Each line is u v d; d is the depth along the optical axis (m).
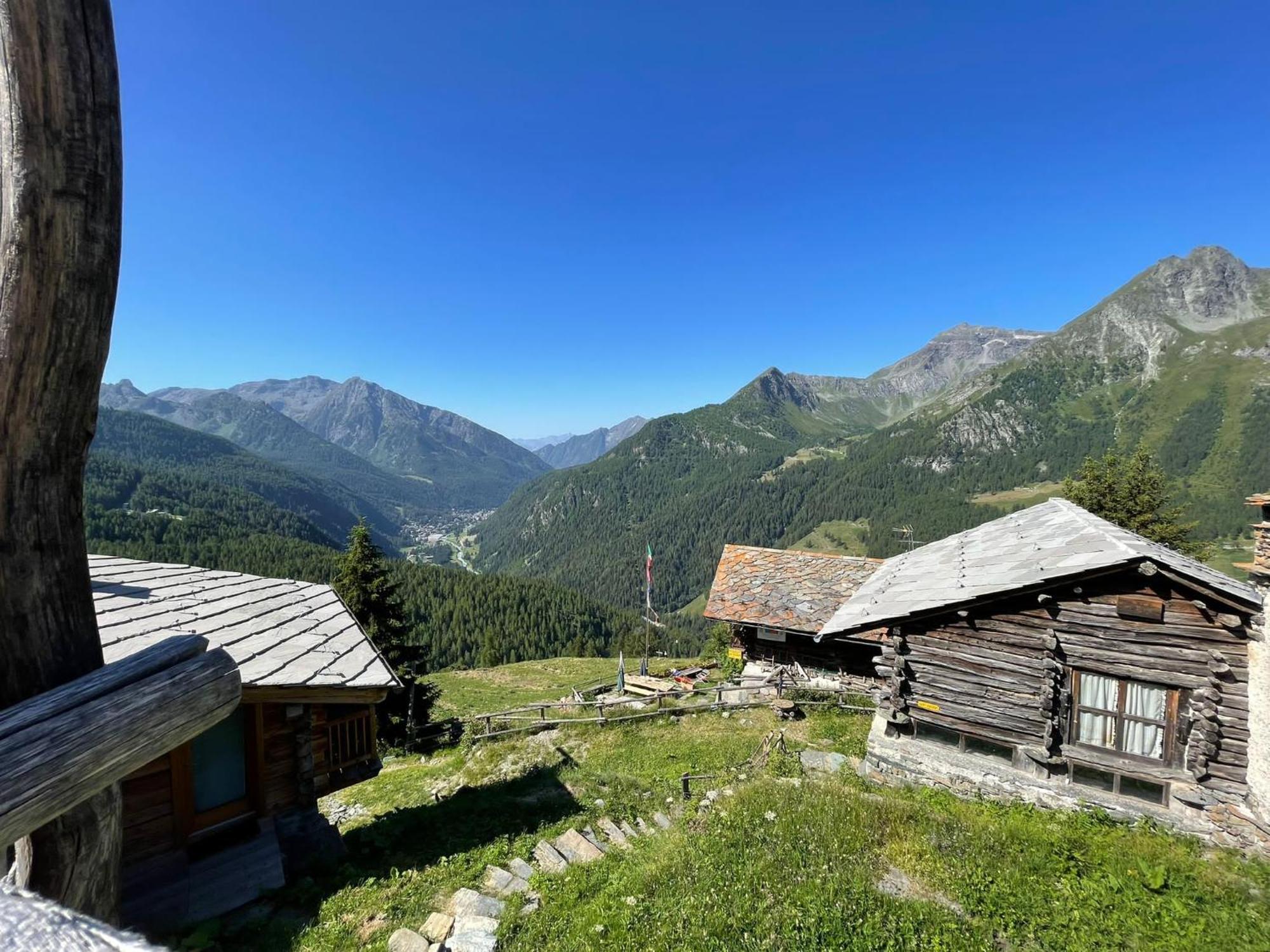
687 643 128.25
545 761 15.03
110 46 2.24
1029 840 8.44
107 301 2.26
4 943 1.09
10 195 2.02
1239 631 8.64
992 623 10.53
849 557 23.05
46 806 1.84
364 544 25.83
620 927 6.37
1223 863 8.11
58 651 2.20
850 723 16.30
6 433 2.03
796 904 6.69
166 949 1.12
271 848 8.08
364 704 9.99
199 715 2.47
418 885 7.38
